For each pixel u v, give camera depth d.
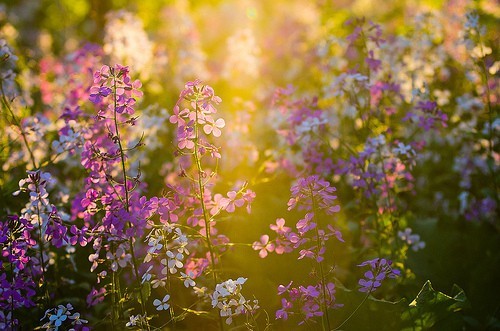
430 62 5.93
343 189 5.16
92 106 5.64
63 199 4.29
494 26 7.15
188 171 4.88
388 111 4.79
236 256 4.11
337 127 5.60
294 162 4.83
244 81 6.86
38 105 6.51
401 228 4.62
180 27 7.52
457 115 5.60
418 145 4.66
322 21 8.91
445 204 5.68
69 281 4.08
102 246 3.43
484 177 5.52
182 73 7.02
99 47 6.13
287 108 4.62
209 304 3.77
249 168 5.28
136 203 3.17
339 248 4.29
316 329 3.67
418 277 4.35
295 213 4.31
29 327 3.78
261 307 3.86
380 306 3.62
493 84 5.63
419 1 9.20
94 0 10.51
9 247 3.27
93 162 3.38
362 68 5.26
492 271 4.26
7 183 4.67
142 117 5.02
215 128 3.20
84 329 3.30
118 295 3.55
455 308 3.51
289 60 9.51
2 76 4.52
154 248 3.09
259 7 12.28
